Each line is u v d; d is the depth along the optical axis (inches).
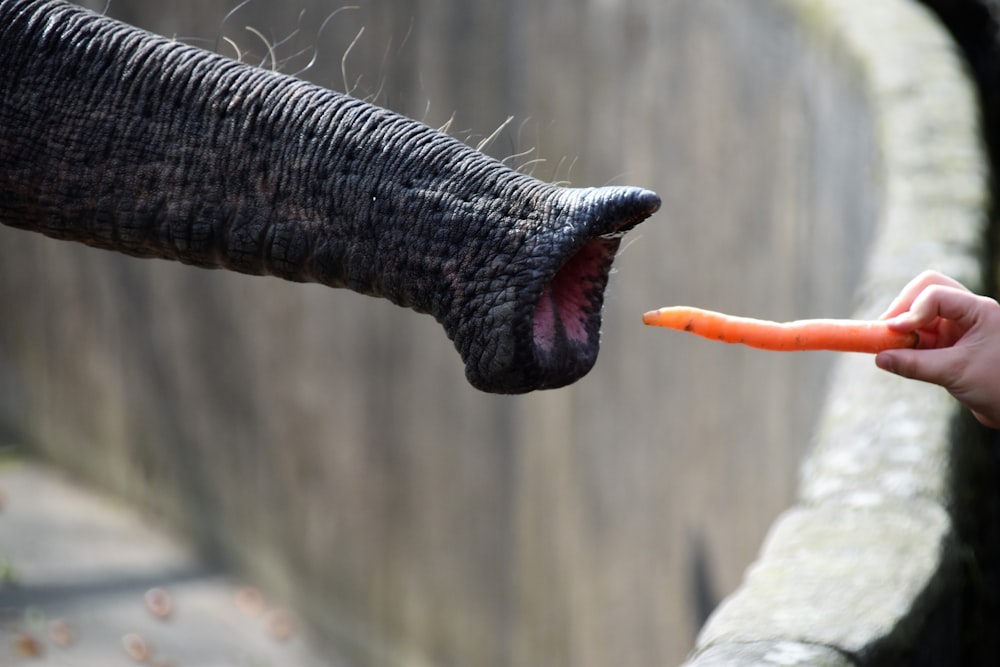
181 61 91.2
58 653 414.3
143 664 414.6
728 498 280.8
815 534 121.7
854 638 101.8
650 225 318.0
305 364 447.2
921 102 227.6
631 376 321.4
